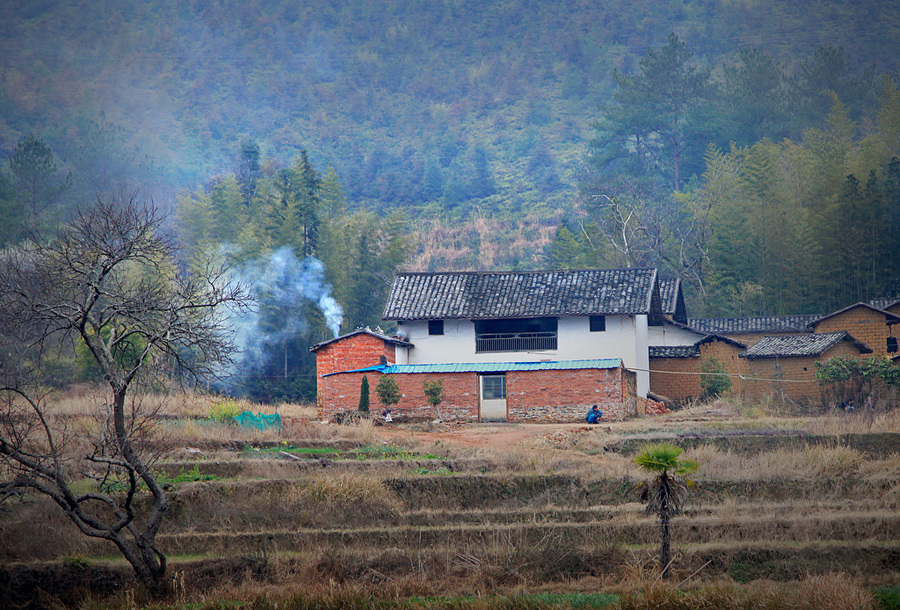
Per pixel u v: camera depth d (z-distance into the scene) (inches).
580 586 2896.2
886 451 4055.1
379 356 5861.2
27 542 3088.1
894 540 3134.8
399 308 6254.9
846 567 2982.3
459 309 6161.4
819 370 5880.9
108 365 2834.6
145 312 3031.5
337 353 5900.6
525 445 4453.7
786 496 3585.1
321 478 3609.7
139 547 2834.6
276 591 2807.6
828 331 6855.3
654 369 6894.7
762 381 6348.4
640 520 3316.9
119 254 2977.4
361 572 3004.4
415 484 3688.5
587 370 5502.0
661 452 2933.1
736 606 2536.9
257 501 3462.1
